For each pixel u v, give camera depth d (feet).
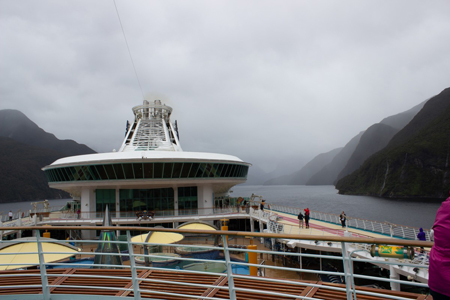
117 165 132.16
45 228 21.66
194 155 141.69
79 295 22.56
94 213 136.46
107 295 22.30
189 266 60.59
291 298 19.34
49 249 57.06
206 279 23.24
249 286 21.50
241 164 156.97
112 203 143.02
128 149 163.02
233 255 75.87
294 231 96.68
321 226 106.83
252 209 132.36
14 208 594.65
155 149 159.84
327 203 535.19
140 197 143.02
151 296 21.59
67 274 25.54
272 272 85.56
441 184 579.89
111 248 46.88
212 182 144.05
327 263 90.27
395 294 17.78
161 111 187.52
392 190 635.25
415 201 530.27
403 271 58.44
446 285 11.62
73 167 136.36
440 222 12.03
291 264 92.73
